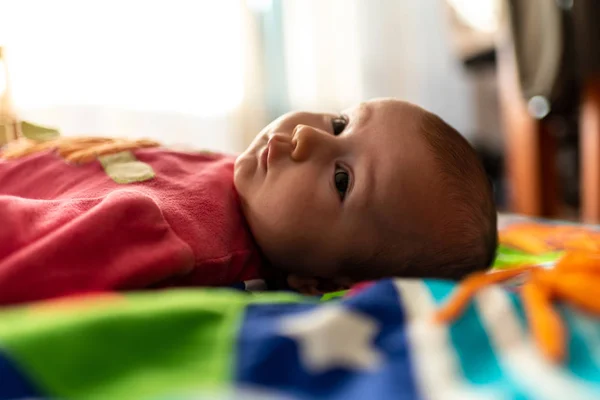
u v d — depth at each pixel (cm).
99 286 55
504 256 93
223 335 41
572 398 35
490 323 44
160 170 76
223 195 75
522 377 37
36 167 76
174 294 47
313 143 74
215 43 192
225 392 35
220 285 69
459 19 222
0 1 151
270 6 208
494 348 42
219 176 78
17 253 53
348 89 226
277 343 39
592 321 44
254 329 41
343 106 225
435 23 246
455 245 75
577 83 148
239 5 196
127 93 178
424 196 73
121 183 71
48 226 57
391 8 233
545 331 41
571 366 39
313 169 73
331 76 222
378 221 74
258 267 77
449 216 74
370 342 42
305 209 72
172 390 35
